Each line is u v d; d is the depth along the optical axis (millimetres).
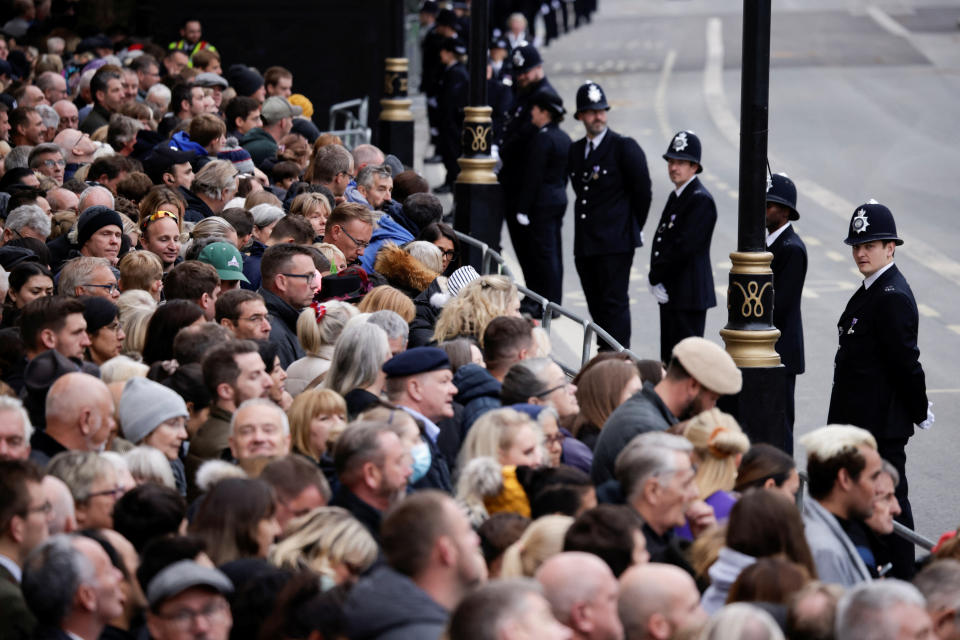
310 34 87812
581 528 18812
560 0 186500
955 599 18391
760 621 15672
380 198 46125
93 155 50531
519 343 28906
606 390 27219
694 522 22141
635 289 65188
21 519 18625
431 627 16250
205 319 31562
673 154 45406
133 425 24266
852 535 23641
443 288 38594
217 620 17094
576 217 52281
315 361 30750
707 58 160750
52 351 25578
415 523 16750
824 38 174750
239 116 55906
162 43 87188
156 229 37188
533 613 14594
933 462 42406
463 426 27016
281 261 33312
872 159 97750
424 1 96188
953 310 60625
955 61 152125
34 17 89688
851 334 35281
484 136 56125
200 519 19516
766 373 30781
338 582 19141
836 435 23078
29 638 17531
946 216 79500
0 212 41656
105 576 17609
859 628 16281
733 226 78250
